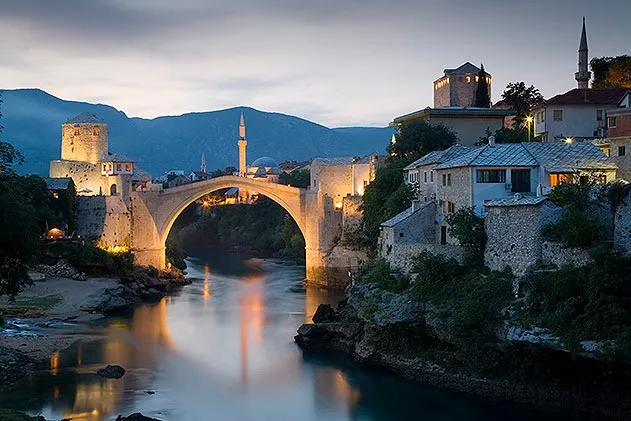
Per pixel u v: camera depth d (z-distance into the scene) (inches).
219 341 3043.8
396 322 2468.0
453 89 5521.7
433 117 4320.9
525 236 2283.5
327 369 2573.8
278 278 5315.0
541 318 2049.7
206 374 2522.1
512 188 2738.7
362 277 3147.1
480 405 2116.1
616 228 2078.0
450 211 2903.5
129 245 4950.8
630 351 1806.1
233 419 2063.2
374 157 4633.4
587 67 4741.6
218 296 4392.2
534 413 2023.9
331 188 4896.7
